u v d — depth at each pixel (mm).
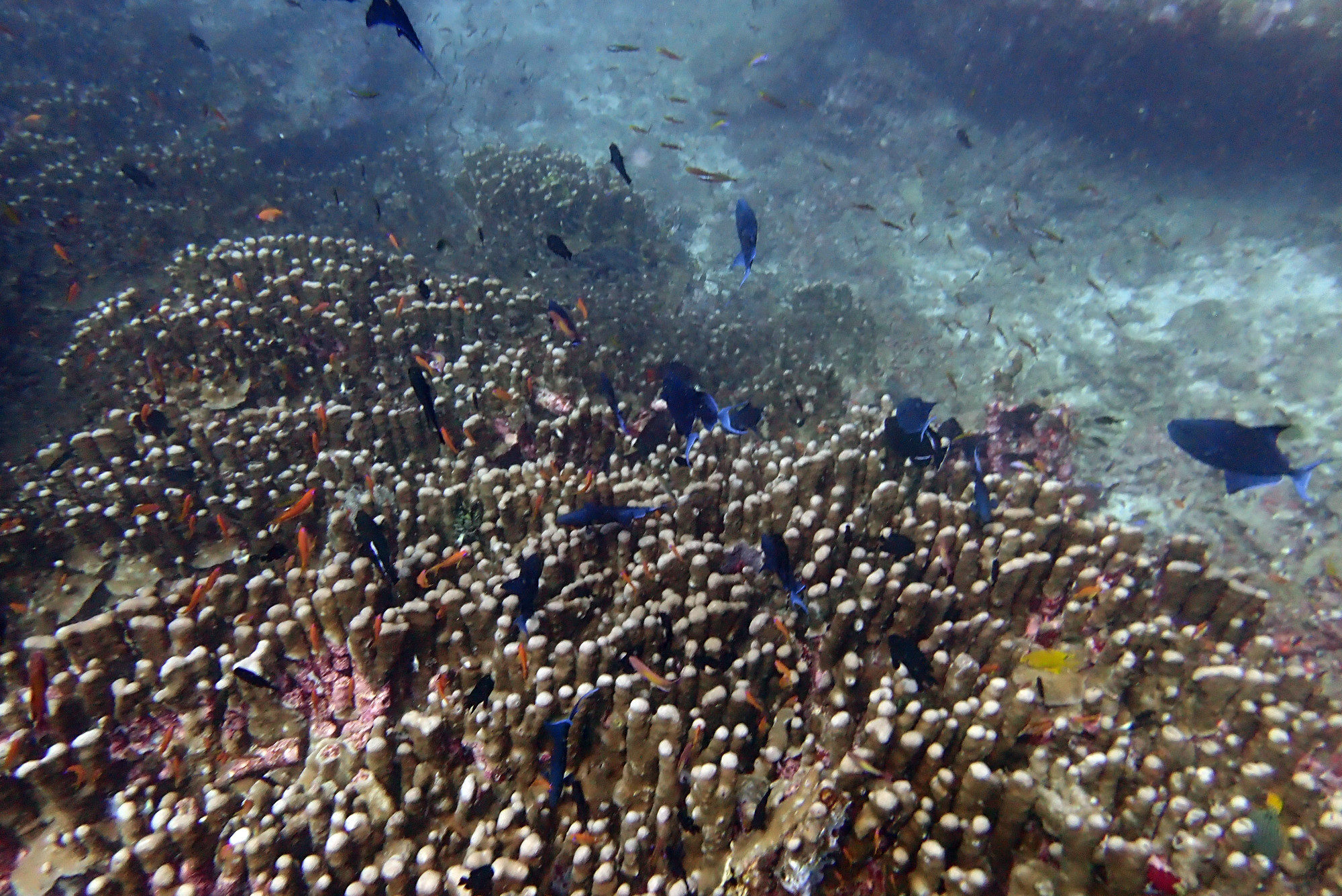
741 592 1332
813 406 2559
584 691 1129
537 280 3334
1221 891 1023
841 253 4922
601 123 7137
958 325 3783
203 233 3699
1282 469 1322
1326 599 1982
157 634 1265
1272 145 4422
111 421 1861
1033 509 1595
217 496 1691
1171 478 2500
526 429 2064
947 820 1001
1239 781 1171
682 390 1374
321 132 5980
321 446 1914
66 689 1159
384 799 1122
